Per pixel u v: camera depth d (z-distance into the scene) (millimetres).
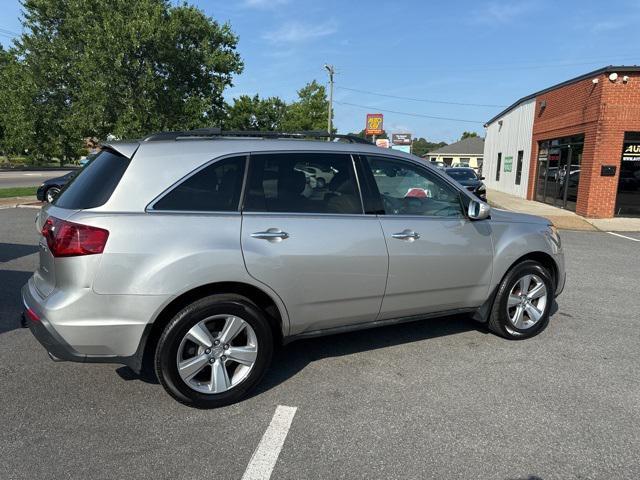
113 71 14539
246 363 3334
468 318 5195
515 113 24984
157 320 3113
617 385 3656
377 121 40906
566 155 17781
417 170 4039
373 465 2682
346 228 3566
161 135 3463
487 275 4281
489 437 2955
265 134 3793
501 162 28297
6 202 15664
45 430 2961
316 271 3445
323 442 2889
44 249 3229
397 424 3090
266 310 3465
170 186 3131
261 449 2809
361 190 3744
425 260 3893
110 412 3184
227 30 17469
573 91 16875
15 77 17953
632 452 2822
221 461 2697
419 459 2738
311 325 3594
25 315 3201
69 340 2926
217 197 3244
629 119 14617
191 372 3158
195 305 3105
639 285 6781
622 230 13109
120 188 3047
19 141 18406
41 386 3521
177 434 2949
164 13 15414
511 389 3572
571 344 4480
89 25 15023
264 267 3248
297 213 3451
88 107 15227
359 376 3762
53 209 3291
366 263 3623
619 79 14461
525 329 4562
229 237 3162
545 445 2881
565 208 17656
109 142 3506
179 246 3023
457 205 4188
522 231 4473
